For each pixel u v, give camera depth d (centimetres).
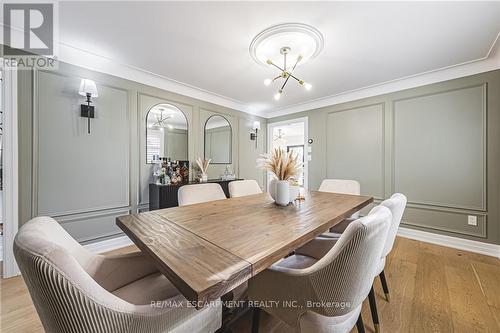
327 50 203
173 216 126
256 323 106
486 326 126
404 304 146
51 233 81
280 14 157
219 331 114
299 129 625
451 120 244
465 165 236
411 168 272
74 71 212
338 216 129
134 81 256
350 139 328
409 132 273
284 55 211
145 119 267
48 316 58
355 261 72
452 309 141
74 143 213
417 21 162
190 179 313
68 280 54
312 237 101
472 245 231
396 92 283
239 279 63
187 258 70
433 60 223
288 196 156
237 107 388
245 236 92
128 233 101
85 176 221
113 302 62
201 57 219
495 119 219
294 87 303
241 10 153
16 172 180
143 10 153
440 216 252
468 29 172
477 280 174
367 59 220
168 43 194
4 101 176
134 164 258
